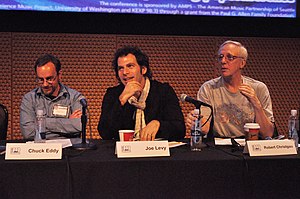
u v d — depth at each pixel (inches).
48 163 97.6
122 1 218.8
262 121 144.1
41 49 234.2
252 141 108.3
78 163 98.4
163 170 100.9
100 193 99.4
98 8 217.9
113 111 139.0
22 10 215.5
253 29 233.3
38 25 222.8
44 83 156.6
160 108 147.5
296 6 227.3
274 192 104.8
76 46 236.5
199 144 117.6
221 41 244.2
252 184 103.8
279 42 248.5
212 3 223.5
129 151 103.7
